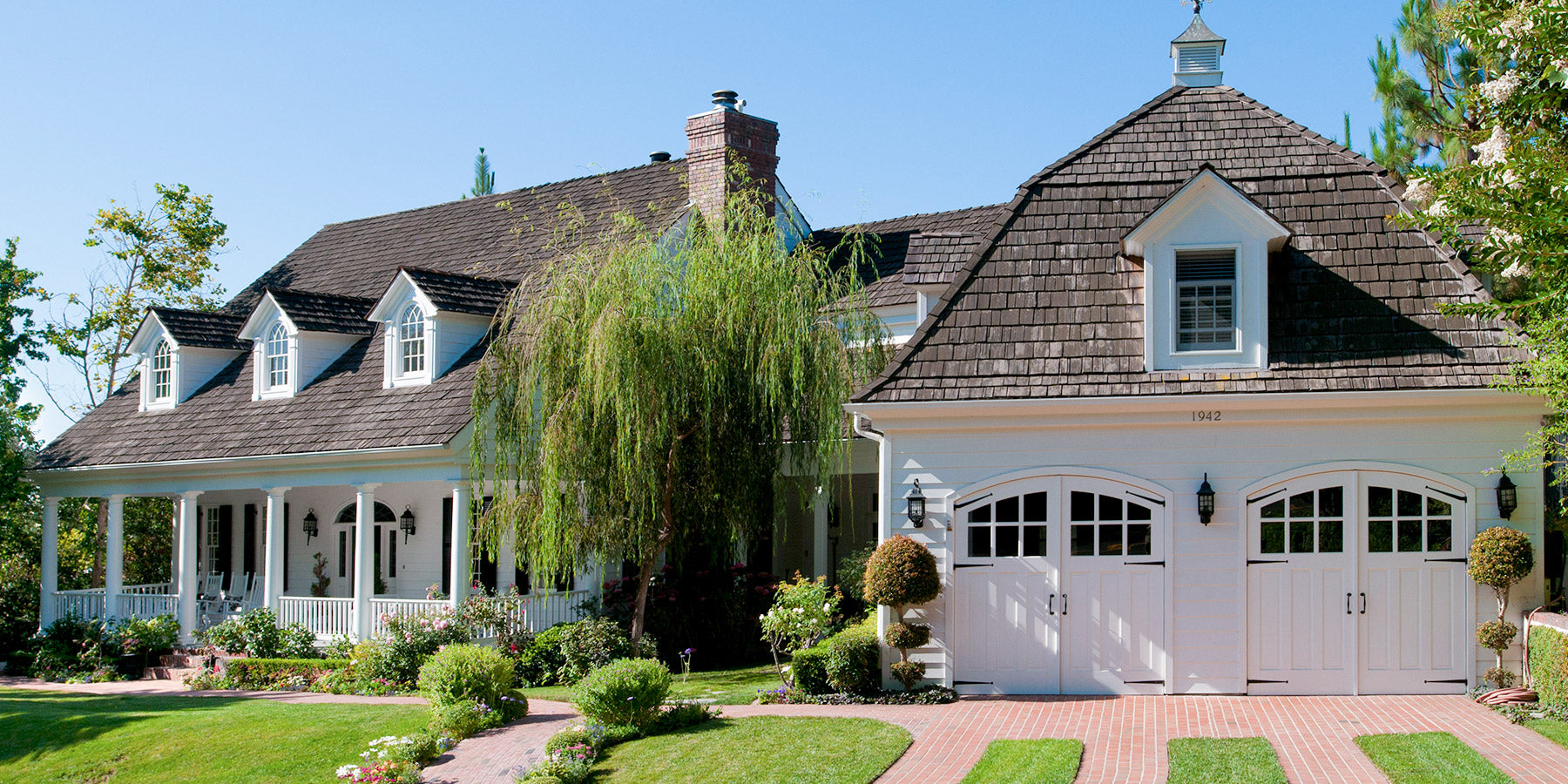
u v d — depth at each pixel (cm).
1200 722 1344
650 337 1806
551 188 2962
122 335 3612
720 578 2214
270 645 2236
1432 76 2006
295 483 2316
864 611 2120
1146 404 1498
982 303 1622
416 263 2895
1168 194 1683
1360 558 1488
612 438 1834
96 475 2639
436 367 2277
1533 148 1195
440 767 1400
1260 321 1520
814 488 2002
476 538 2097
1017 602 1543
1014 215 1700
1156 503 1521
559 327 1864
